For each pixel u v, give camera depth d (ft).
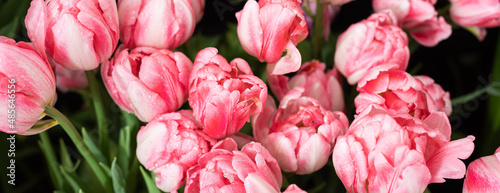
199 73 2.00
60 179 2.38
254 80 2.01
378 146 1.90
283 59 2.14
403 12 2.47
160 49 2.15
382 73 2.17
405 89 2.13
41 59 1.98
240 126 2.05
